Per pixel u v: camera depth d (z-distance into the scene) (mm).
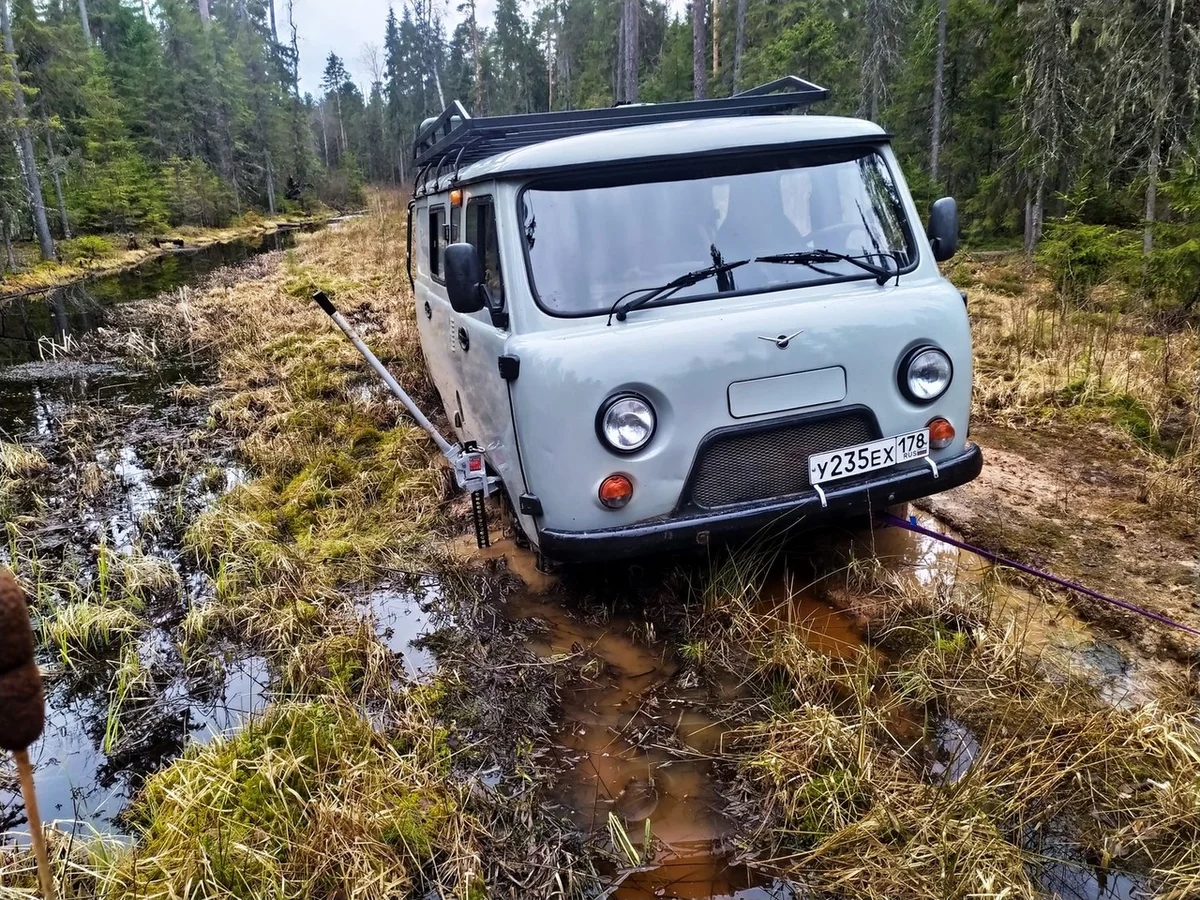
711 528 3336
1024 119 13484
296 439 6738
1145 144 11352
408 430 6801
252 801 2740
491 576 4398
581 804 2807
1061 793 2613
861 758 2709
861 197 3773
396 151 69875
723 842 2602
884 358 3461
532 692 3424
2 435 7871
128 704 3658
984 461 5551
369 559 4707
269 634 4031
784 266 3592
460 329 4637
